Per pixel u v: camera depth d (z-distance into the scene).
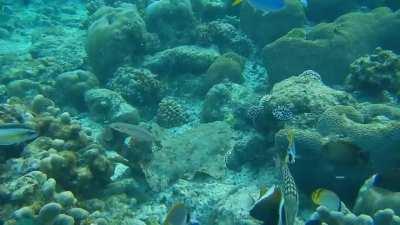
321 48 3.00
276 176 2.05
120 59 3.33
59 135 1.84
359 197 1.61
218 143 2.40
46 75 3.46
